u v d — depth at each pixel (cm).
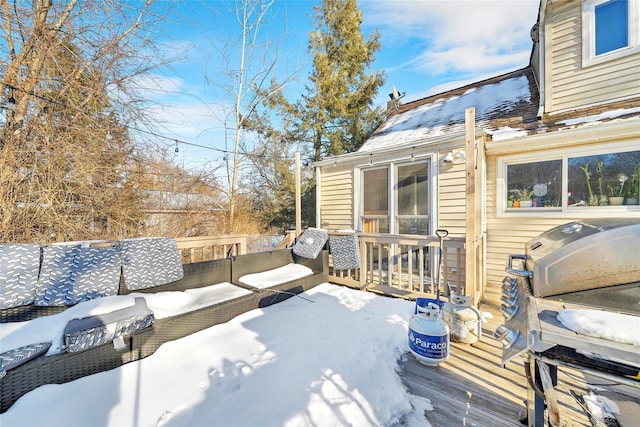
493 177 448
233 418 157
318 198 629
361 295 374
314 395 177
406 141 550
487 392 186
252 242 881
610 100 397
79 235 412
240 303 292
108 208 457
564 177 391
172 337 234
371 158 528
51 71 400
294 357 217
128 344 205
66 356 176
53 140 390
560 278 150
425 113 670
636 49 382
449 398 180
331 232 464
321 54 963
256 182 1043
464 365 218
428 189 456
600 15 410
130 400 168
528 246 216
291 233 517
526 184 425
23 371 160
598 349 104
